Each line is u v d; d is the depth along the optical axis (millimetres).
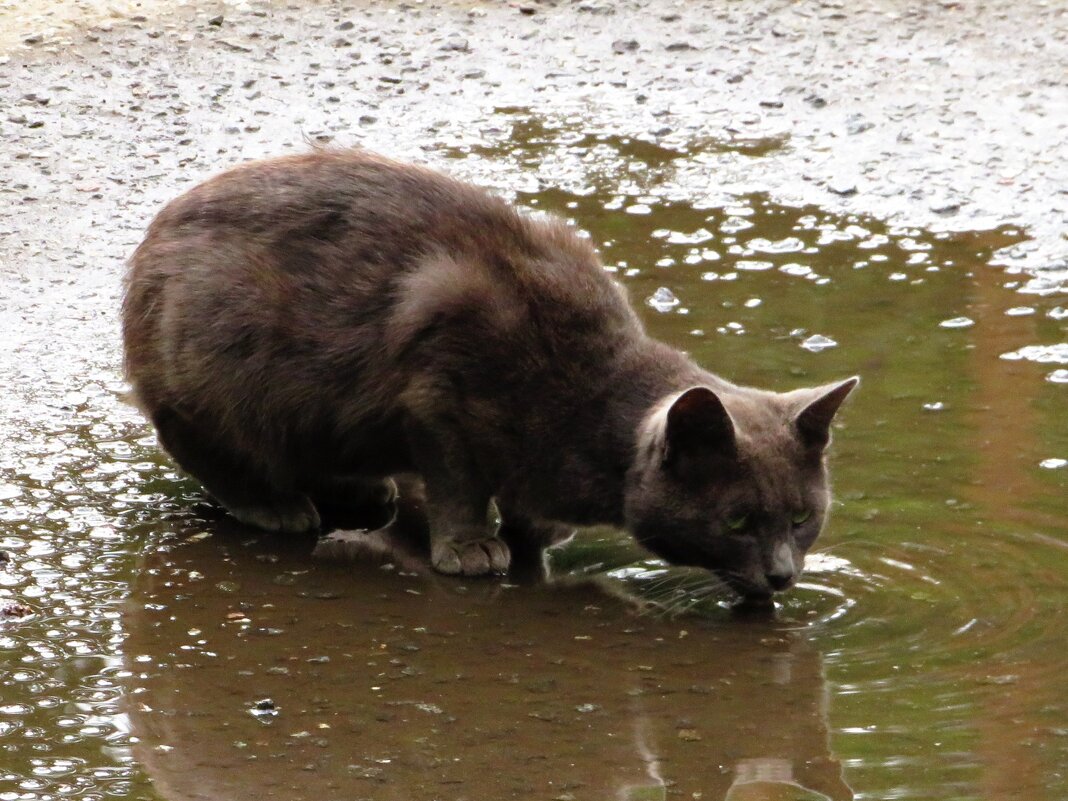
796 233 15828
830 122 17859
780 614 9898
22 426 12453
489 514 11383
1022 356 13289
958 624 9562
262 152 17484
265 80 18906
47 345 13852
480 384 10414
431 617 9961
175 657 9250
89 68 18938
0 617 9648
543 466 10516
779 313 14148
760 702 8758
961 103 18000
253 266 10844
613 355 10547
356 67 19250
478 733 8406
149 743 8258
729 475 9719
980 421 12148
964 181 16547
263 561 10773
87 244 15656
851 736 8336
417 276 10492
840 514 10875
